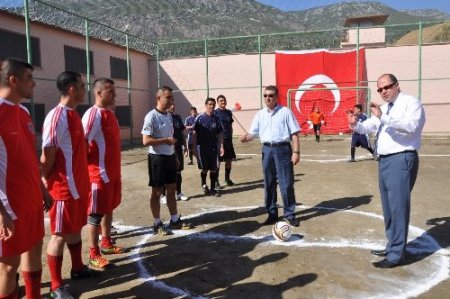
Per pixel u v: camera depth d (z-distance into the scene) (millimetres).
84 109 16781
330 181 9500
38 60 16781
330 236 5629
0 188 3102
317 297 3902
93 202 4703
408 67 21047
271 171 6180
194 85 23812
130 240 5676
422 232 5715
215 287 4188
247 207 7340
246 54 22953
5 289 3236
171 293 4082
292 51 22453
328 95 22203
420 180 9320
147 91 23078
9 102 3188
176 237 5762
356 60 21672
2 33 15141
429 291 3992
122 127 22172
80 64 19297
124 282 4355
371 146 12445
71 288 4203
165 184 5973
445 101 20547
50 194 3959
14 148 3158
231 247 5312
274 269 4578
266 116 6184
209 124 8297
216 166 8430
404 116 4359
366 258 4836
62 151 3928
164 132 5727
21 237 3225
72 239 4355
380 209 6949
